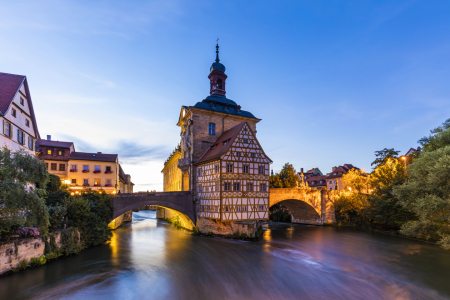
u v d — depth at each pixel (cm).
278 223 4728
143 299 1276
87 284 1452
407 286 1478
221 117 3625
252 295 1334
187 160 3419
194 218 3247
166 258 2011
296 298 1305
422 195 1998
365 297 1327
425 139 3023
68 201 2211
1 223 1366
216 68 4000
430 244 2614
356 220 4016
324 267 1831
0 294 1296
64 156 4100
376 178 3969
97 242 2395
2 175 1299
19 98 2253
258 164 2941
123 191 6431
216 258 2023
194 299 1278
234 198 2747
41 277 1525
